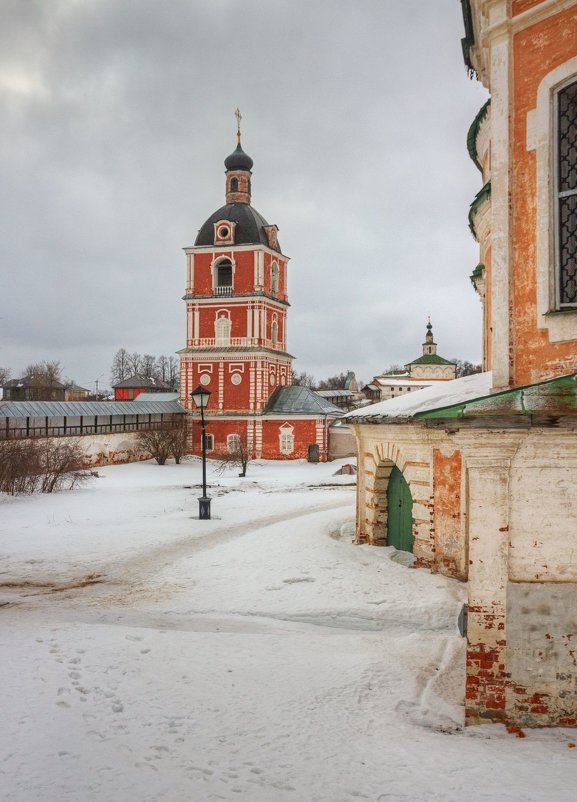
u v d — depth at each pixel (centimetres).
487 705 622
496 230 710
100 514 2358
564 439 605
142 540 1853
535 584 617
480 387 1284
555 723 610
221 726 650
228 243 5006
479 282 1614
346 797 507
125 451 4594
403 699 724
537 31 686
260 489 3244
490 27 714
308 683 770
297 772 553
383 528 1595
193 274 5103
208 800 507
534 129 686
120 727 641
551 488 614
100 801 505
